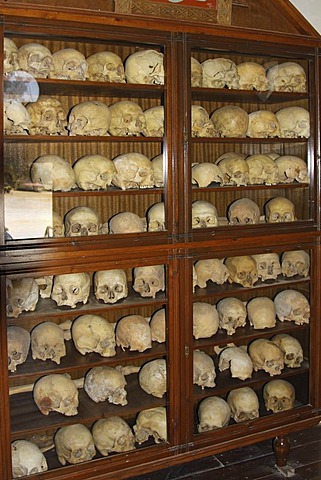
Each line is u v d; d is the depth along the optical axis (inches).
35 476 88.7
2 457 85.0
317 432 121.2
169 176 93.7
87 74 93.6
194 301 104.6
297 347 112.7
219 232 98.4
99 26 86.4
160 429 98.4
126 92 96.3
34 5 80.6
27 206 86.0
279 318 114.7
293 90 107.3
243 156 109.3
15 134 84.7
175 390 97.5
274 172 109.0
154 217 96.5
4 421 85.0
